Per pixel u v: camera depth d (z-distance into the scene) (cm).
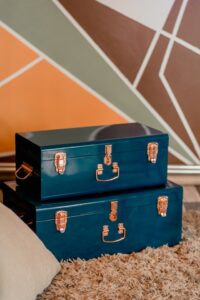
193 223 277
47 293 209
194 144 352
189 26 337
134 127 267
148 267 229
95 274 224
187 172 353
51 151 230
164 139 253
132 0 331
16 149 252
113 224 242
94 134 252
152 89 344
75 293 208
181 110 348
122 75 341
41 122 343
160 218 252
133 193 246
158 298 206
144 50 338
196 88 345
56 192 234
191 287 215
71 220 234
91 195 242
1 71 334
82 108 343
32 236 216
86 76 339
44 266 209
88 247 239
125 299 206
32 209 229
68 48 335
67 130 258
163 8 333
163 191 251
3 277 190
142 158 249
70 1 329
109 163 242
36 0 327
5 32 330
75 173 237
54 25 331
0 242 197
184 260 239
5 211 219
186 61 341
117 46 337
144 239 250
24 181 246
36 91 339
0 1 326
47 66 336
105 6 331
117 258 238
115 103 344
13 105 339
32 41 332
